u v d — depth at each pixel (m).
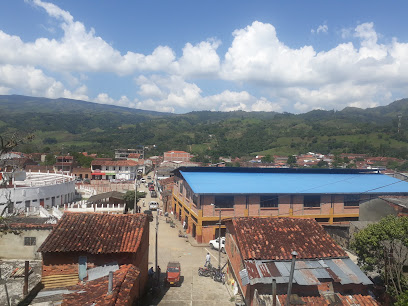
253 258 17.31
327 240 19.53
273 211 40.56
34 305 16.97
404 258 18.72
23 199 43.84
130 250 19.08
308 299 15.98
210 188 40.53
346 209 43.00
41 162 113.00
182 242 39.47
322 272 16.78
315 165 118.56
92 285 16.70
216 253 35.34
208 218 39.09
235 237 21.78
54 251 18.39
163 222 50.22
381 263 19.75
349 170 54.25
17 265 23.17
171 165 119.69
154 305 20.91
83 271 19.09
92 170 104.38
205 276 26.80
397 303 14.34
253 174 50.69
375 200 33.53
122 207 45.41
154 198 73.75
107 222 21.58
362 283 16.33
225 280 25.38
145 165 130.62
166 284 24.19
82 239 19.53
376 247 19.31
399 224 18.56
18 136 20.41
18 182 46.41
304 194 41.12
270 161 139.62
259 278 15.94
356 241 20.55
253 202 40.09
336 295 16.36
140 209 58.53
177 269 24.61
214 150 179.38
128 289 16.12
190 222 42.97
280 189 41.88
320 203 42.19
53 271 18.94
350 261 18.02
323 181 47.56
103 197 49.19
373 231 19.36
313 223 21.31
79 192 65.19
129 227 21.42
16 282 20.31
